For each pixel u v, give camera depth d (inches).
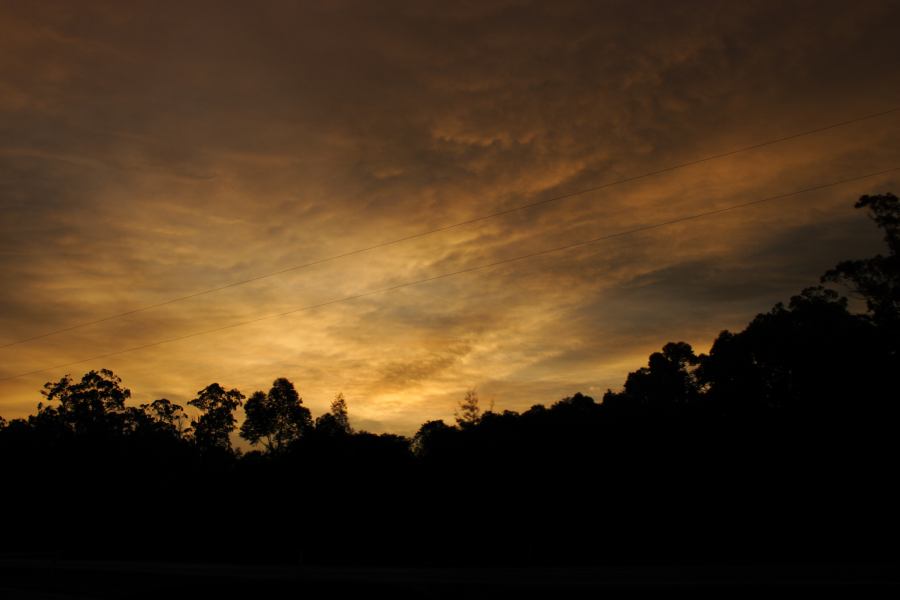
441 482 2356.1
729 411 2285.9
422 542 2231.8
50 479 3198.8
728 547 1879.9
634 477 2127.2
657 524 2033.7
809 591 770.8
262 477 2726.4
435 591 927.7
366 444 2672.2
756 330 2348.7
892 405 1908.2
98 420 3395.7
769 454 2014.0
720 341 2517.2
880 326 2063.2
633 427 2273.6
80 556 2583.7
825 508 1877.5
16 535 3051.2
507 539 2121.1
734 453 2065.7
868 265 2107.5
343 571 1348.4
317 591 903.1
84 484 3181.6
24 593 1348.4
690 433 2188.7
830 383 2037.4
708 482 2049.7
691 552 1867.6
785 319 2274.9
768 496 1953.7
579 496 2146.9
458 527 2214.6
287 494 2561.5
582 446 2242.9
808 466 1942.7
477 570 1330.0
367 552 2230.6
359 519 2374.5
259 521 2551.7
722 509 1995.6
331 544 2338.8
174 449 3523.6
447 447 2490.2
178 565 1722.4
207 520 2714.1
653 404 2748.5
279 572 1336.1
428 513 2309.3
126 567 1619.1
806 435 1999.3
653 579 975.6
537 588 886.4
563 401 2839.6
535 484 2198.6
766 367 2347.4
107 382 3464.6
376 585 921.5
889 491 1829.5
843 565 1205.7
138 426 3540.8
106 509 3051.2
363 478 2480.3
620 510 2094.0
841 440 1927.9
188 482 3002.0
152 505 2962.6
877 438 1883.6
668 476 2096.5
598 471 2167.8
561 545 2037.4
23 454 3257.9
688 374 3102.9
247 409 3526.1
